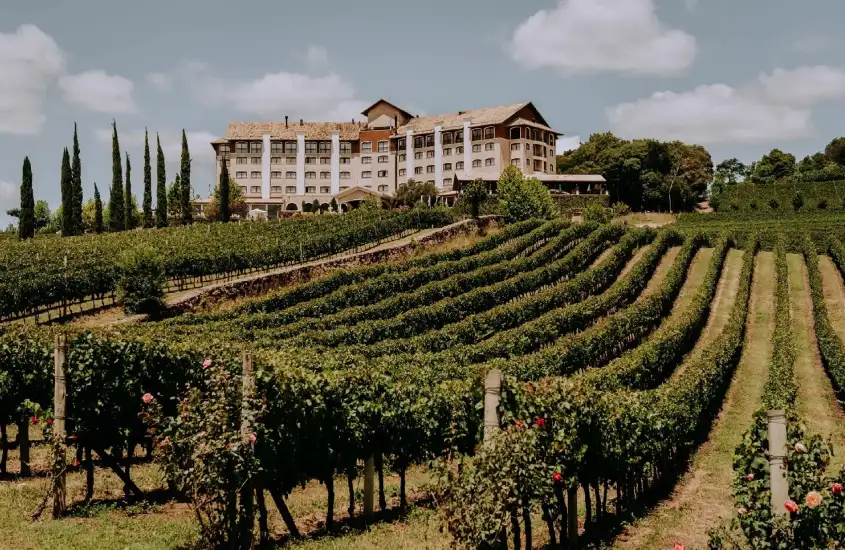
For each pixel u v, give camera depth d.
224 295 44.94
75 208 82.19
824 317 40.22
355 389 15.66
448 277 50.25
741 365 36.41
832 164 129.00
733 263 59.72
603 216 84.75
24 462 17.62
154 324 34.84
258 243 59.34
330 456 14.56
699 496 18.53
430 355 29.19
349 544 12.81
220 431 11.21
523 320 40.28
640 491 19.05
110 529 12.97
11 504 14.37
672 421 20.12
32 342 17.23
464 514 10.20
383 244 65.88
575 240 61.97
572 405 13.70
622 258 57.38
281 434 13.26
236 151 121.31
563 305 44.38
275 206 118.31
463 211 82.06
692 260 60.56
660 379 32.41
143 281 41.31
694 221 93.50
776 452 10.12
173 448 11.30
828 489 10.03
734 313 42.38
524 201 74.69
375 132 120.69
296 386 13.66
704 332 42.88
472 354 30.34
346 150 121.44
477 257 53.44
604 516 16.12
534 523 15.52
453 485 10.38
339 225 70.94
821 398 30.59
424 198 100.81
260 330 34.38
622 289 46.56
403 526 14.53
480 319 37.19
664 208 115.00
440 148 115.25
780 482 10.04
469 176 107.00
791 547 9.93
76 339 15.80
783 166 141.50
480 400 12.91
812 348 39.00
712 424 27.02
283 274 49.09
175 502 15.56
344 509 16.69
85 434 15.38
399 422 16.31
